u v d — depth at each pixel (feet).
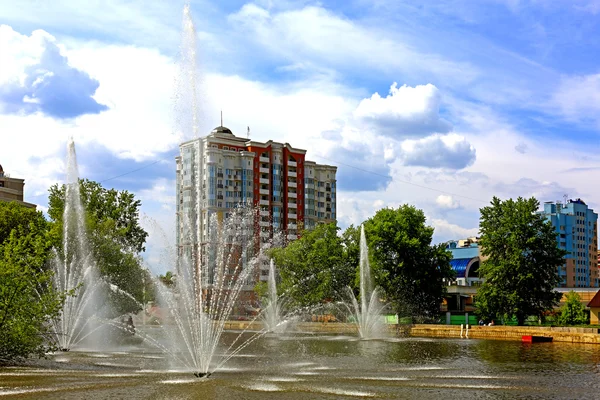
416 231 297.53
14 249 129.59
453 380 105.29
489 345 187.52
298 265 327.67
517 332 218.38
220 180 467.11
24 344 119.34
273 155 506.07
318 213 539.29
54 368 113.39
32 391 89.40
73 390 90.58
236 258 402.31
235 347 181.88
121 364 122.01
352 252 327.88
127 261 206.18
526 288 262.67
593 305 295.07
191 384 97.60
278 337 234.99
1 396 85.51
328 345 191.11
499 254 269.85
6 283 117.08
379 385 99.14
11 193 504.02
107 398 84.48
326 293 317.22
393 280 290.97
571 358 145.38
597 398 89.10
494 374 113.50
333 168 552.41
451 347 180.55
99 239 205.46
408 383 101.50
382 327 252.83
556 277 269.03
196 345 118.01
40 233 208.95
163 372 110.42
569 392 94.02
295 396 88.43
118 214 271.49
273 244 471.21
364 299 264.52
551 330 210.38
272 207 502.38
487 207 274.98
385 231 293.02
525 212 264.52
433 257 300.20
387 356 149.59
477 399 87.51
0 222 240.94
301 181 522.06
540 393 92.99
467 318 295.07
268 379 104.06
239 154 482.69
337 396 88.89
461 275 479.00
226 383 99.09
